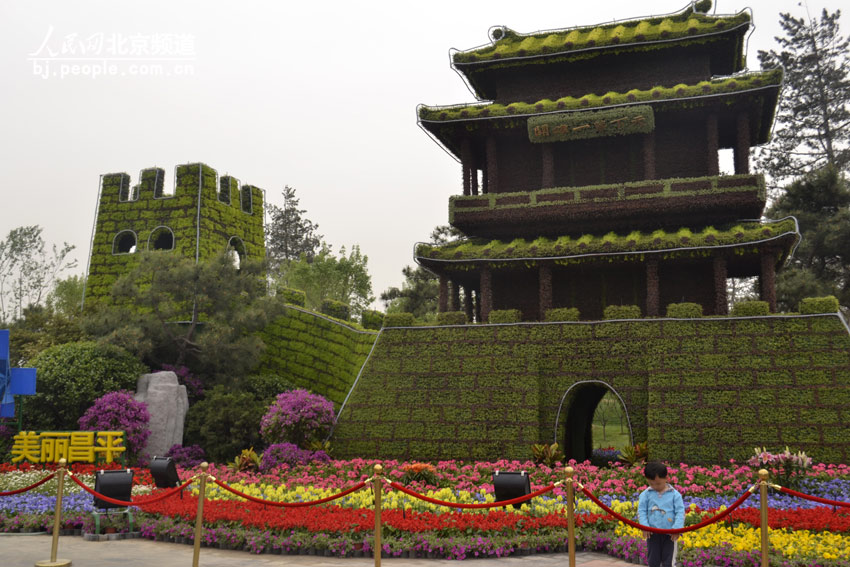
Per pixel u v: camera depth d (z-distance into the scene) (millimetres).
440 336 29719
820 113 62375
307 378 35969
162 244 40344
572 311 28703
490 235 34469
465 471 23969
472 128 34250
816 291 47031
